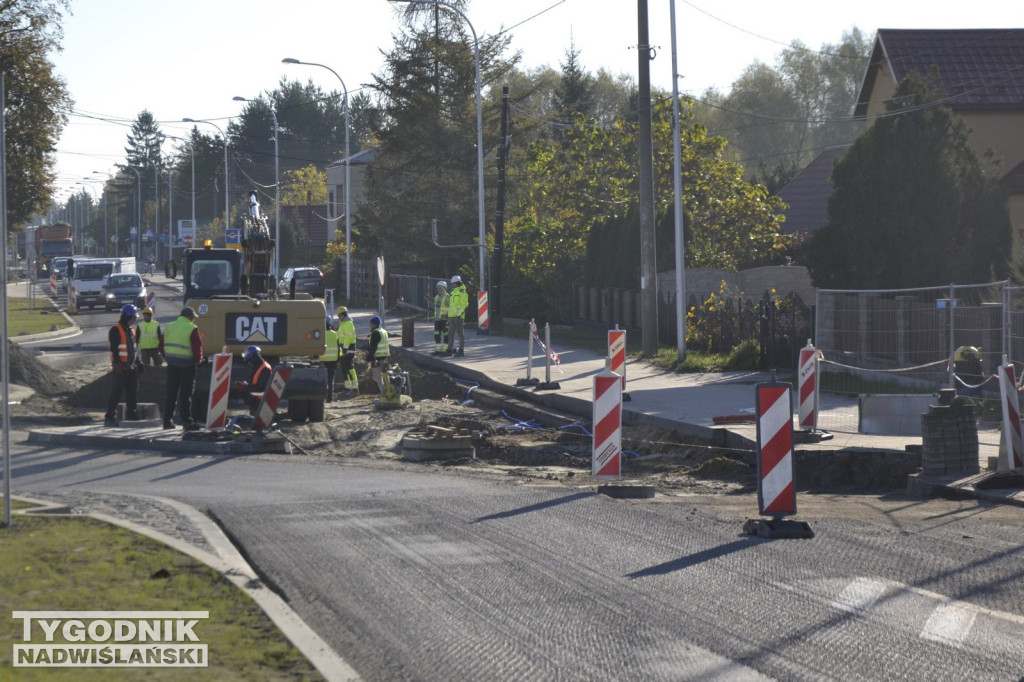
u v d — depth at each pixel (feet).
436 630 31.86
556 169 216.95
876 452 64.28
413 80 271.49
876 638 30.81
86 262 274.57
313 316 95.91
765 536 44.19
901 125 116.47
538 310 209.15
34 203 185.16
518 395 106.11
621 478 65.72
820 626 31.96
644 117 130.00
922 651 29.68
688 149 198.29
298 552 41.42
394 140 272.10
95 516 46.62
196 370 89.66
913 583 36.68
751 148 444.96
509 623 32.50
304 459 72.74
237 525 46.62
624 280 173.06
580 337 171.32
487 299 182.09
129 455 74.33
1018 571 38.09
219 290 110.01
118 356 89.20
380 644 30.60
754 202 192.13
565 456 74.23
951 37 194.59
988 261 115.24
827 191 236.22
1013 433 56.75
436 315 148.05
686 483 63.46
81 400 106.83
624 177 213.46
